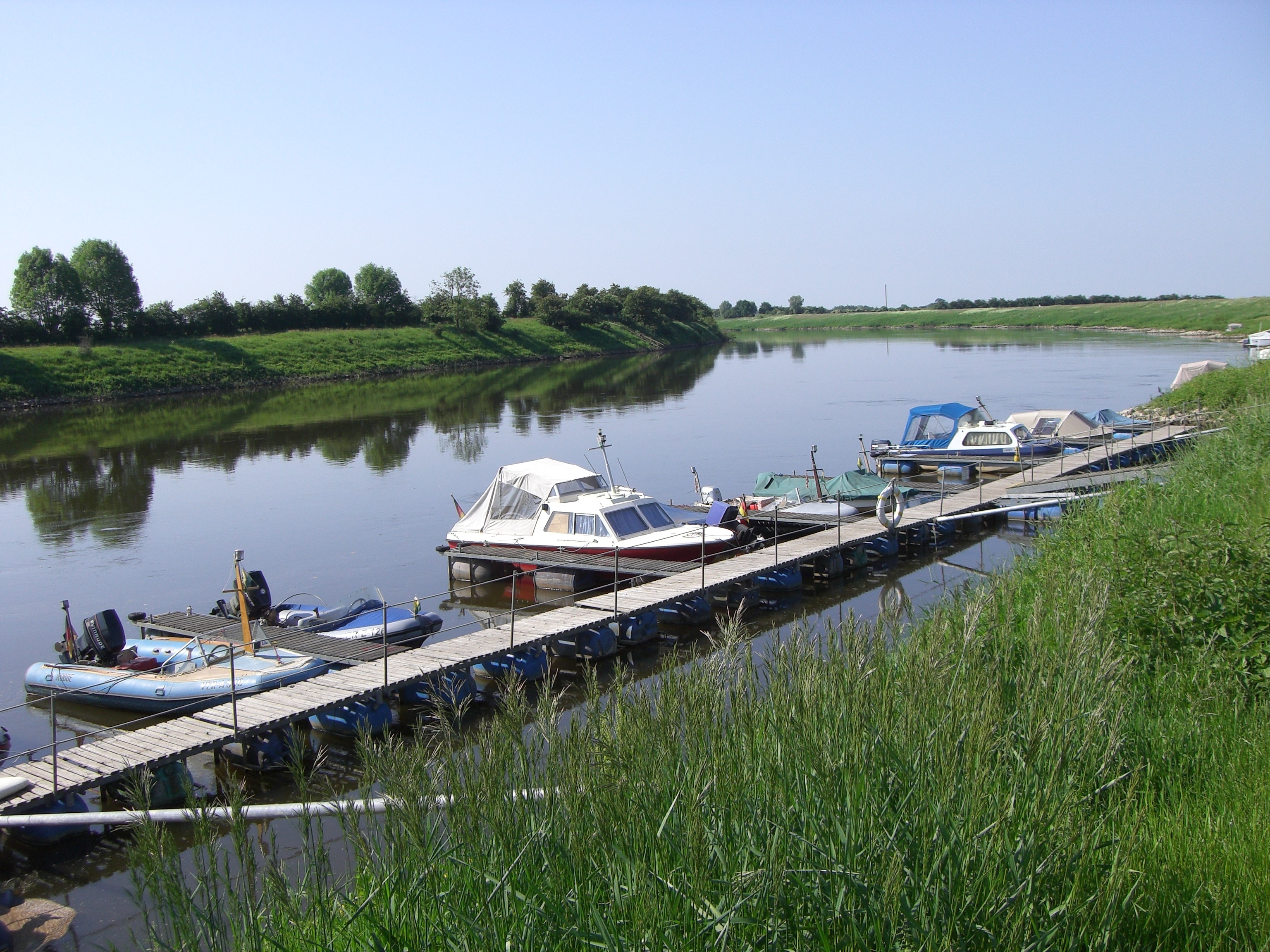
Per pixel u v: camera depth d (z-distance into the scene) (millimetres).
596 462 32750
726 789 5156
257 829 9203
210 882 5414
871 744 5422
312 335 78625
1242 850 5059
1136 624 8656
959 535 22266
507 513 20781
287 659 13344
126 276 72500
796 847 4801
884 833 4664
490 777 5289
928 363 72938
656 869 4609
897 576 18922
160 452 37438
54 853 9484
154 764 10023
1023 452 29172
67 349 62562
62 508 27484
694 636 15688
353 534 23734
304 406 53438
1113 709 6410
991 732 5293
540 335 95562
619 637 15133
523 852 4844
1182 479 15086
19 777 9469
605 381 66000
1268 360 36438
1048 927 4293
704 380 65375
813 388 56562
